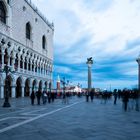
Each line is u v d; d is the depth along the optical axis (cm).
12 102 3681
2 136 976
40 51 7569
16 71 5456
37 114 1898
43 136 978
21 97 5834
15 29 5603
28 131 1094
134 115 1831
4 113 1980
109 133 1051
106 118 1623
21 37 5978
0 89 4794
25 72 6147
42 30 7819
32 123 1359
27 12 6444
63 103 3762
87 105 3200
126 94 2303
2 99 4662
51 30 8956
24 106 2897
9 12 5291
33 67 6931
